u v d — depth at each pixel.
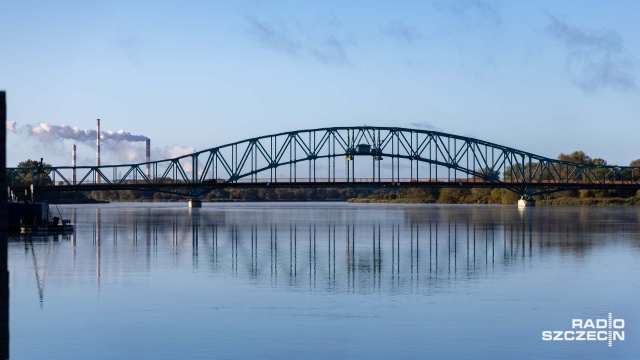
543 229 115.06
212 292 47.22
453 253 73.25
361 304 42.84
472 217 170.00
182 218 167.75
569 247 79.69
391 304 42.84
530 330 36.28
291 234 104.75
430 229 117.12
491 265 62.19
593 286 49.53
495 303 43.12
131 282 51.59
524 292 47.09
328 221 151.25
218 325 37.28
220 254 72.25
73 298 44.84
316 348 33.03
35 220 107.12
